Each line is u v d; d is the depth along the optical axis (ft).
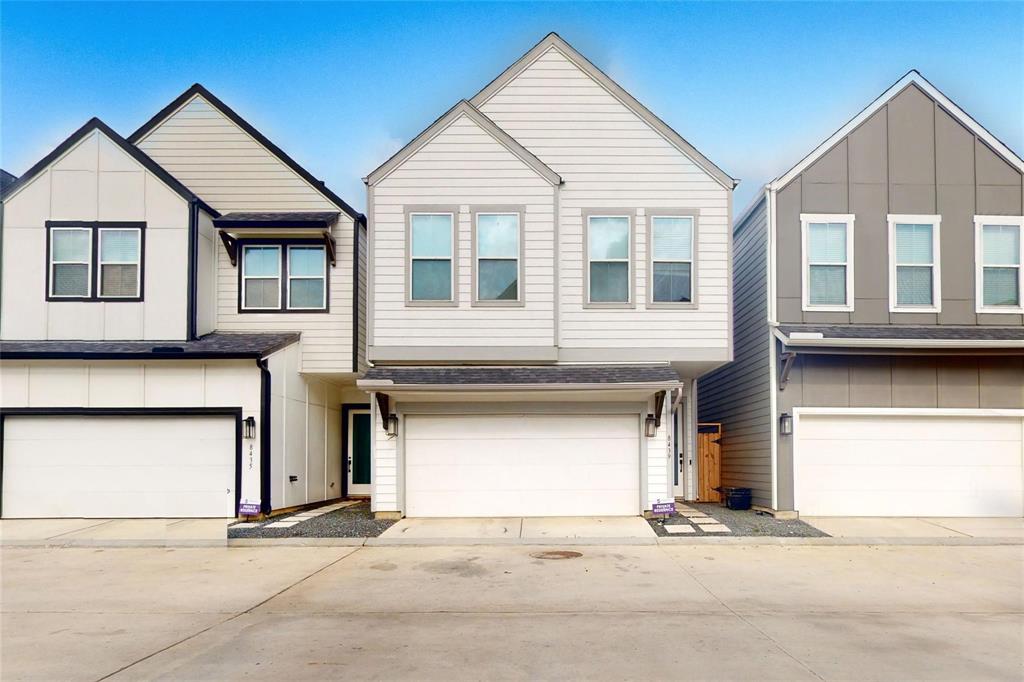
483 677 17.93
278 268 50.83
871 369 44.45
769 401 45.09
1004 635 21.63
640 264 44.91
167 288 46.83
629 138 45.75
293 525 41.57
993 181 45.70
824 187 45.42
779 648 20.24
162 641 21.07
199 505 44.19
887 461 44.37
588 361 44.55
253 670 18.51
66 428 44.65
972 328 44.57
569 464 44.47
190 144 51.55
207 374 44.62
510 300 44.16
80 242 47.03
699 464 55.93
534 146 45.91
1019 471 44.32
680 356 44.50
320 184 51.29
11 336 46.47
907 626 22.58
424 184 44.65
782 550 35.68
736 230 54.60
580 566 31.78
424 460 44.47
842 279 45.21
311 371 50.24
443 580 29.09
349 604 25.35
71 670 18.56
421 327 44.14
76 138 47.32
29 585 28.45
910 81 45.93
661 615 23.77
